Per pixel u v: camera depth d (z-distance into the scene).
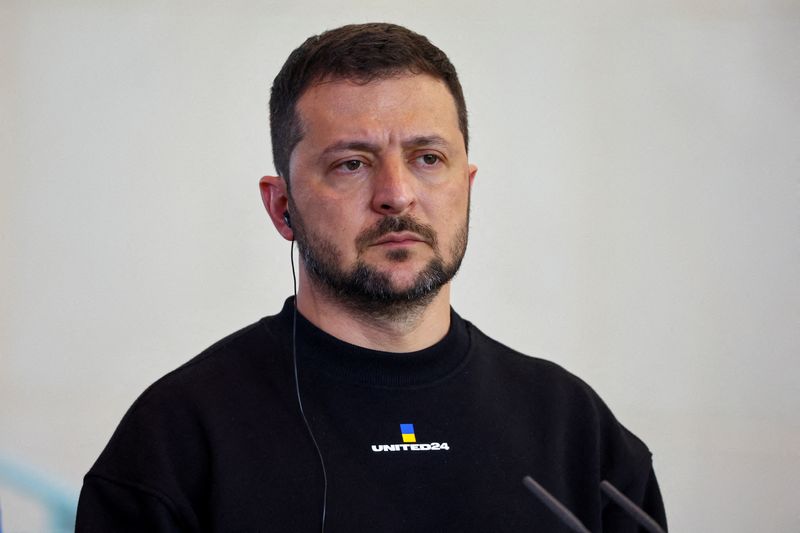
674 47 9.38
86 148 8.90
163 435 4.90
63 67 8.88
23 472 8.66
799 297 9.27
